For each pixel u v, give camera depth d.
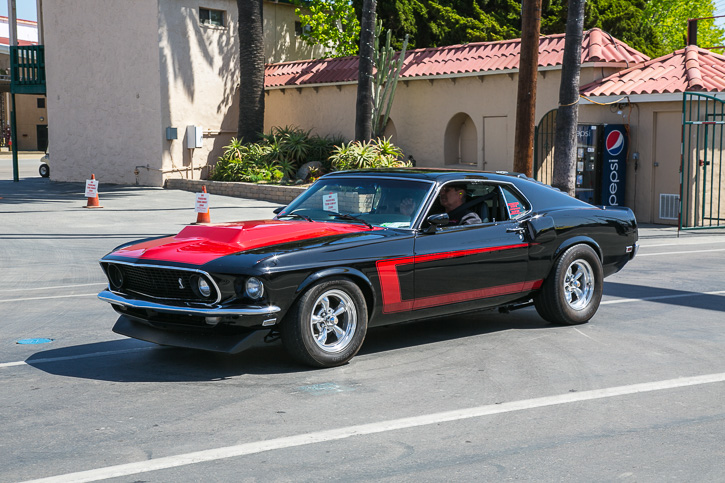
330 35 30.34
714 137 16.78
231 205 20.77
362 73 22.05
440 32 29.50
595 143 18.19
